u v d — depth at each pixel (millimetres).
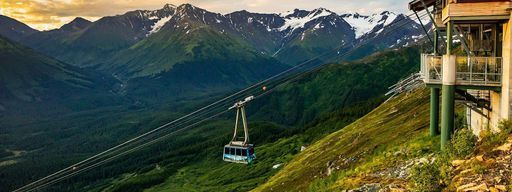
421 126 51531
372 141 63000
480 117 35719
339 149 81000
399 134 54906
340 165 58531
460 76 30562
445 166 25422
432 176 24391
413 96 100562
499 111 30109
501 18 28703
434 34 39094
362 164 45156
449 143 28984
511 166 21984
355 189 29734
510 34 28109
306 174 75625
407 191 25344
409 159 33750
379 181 30328
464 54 36625
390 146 48000
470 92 36344
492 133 27438
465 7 29547
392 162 34938
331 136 115250
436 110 38250
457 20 30000
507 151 23594
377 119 96000
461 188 21578
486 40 33812
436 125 38219
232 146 76188
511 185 20047
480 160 23812
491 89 29828
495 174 21797
